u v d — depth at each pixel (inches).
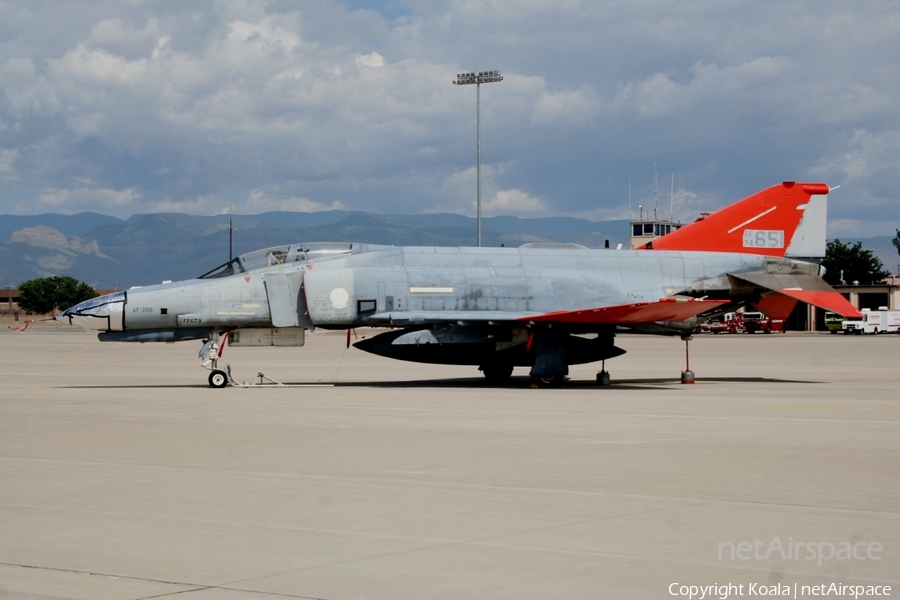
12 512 374.9
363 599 271.6
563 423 654.5
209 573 295.7
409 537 337.1
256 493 410.0
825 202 1192.2
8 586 282.7
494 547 324.2
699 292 1130.0
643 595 275.6
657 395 902.4
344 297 1007.6
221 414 713.0
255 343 1037.2
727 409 755.4
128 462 488.4
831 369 1355.8
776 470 465.1
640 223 4109.3
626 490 416.5
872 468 470.6
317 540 333.1
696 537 336.8
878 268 4687.5
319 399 846.5
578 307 1056.2
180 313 1002.1
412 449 531.5
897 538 335.9
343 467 473.4
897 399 853.8
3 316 6589.6
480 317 997.2
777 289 1120.2
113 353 1959.9
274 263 1043.3
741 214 1172.5
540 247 1125.7
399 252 1067.9
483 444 550.3
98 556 314.0
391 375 1245.1
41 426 636.1
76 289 7032.5
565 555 314.5
